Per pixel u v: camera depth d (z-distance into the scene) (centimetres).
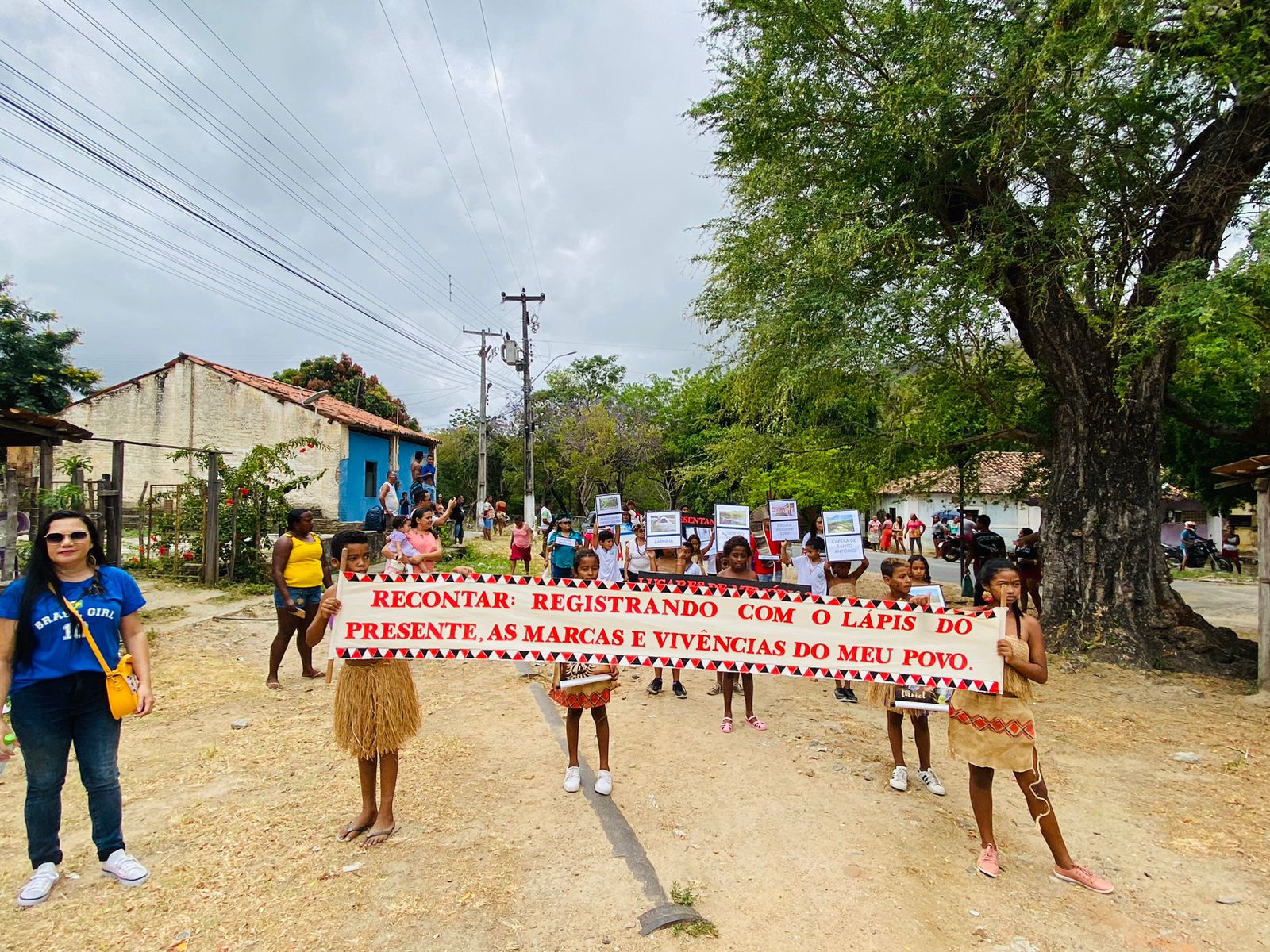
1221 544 2436
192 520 1277
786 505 977
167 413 2123
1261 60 734
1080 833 440
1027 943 329
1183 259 845
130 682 428
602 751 475
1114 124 826
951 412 1168
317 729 591
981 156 859
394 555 579
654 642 463
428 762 525
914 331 915
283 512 1345
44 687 348
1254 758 563
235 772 501
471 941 320
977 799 392
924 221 945
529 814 441
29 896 340
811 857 399
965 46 823
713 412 3466
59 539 349
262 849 395
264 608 1080
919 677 421
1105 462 898
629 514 1468
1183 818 462
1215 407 1155
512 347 2786
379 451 2436
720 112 1011
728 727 607
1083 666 832
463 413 4181
